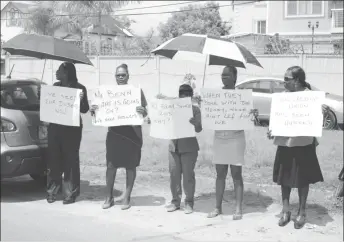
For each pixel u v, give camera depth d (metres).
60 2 24.53
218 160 6.40
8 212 6.99
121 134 6.83
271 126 5.98
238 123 6.25
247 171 8.80
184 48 6.23
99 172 9.29
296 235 5.91
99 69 22.41
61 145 7.27
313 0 28.73
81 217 6.71
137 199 7.61
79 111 6.98
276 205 7.08
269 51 20.75
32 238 5.87
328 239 5.78
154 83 21.36
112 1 24.52
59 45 7.05
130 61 21.78
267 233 5.98
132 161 6.91
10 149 7.26
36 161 7.56
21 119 7.45
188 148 6.58
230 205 7.19
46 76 23.97
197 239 5.80
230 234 5.96
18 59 24.45
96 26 24.28
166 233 6.02
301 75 6.02
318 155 10.39
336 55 18.58
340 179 6.97
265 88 15.62
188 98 6.41
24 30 25.39
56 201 7.56
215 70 20.27
